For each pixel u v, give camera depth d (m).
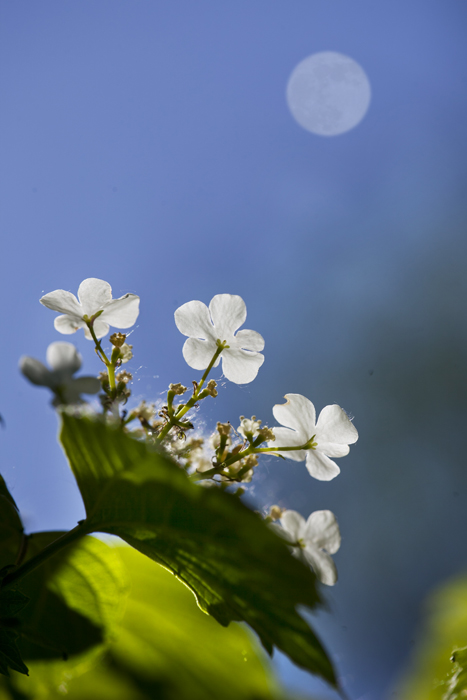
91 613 0.43
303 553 0.43
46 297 0.44
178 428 0.43
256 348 0.45
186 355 0.45
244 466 0.43
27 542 0.43
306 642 0.39
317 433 0.45
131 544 0.41
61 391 0.40
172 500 0.39
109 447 0.39
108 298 0.44
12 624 0.41
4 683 0.43
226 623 0.42
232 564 0.39
